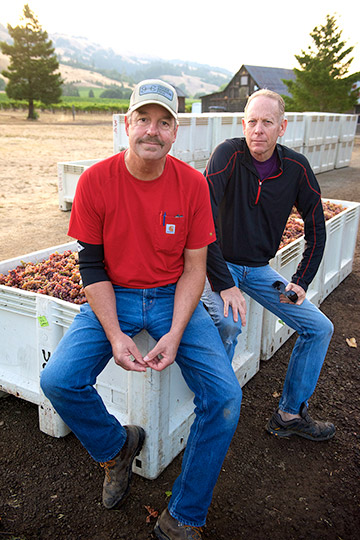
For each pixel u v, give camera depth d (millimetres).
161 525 2029
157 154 1835
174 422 2523
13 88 45844
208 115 7883
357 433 2895
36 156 16547
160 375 2219
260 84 54625
